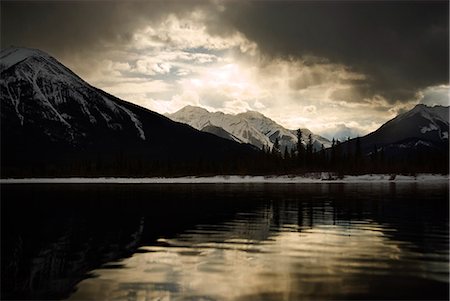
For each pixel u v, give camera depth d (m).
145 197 75.06
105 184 148.75
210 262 24.14
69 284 20.09
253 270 22.22
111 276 21.41
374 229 35.91
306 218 43.44
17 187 123.38
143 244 29.52
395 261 23.97
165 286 19.69
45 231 35.47
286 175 179.88
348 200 66.19
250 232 34.53
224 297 18.23
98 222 41.09
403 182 156.00
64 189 108.44
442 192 86.94
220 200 67.38
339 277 20.78
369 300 17.66
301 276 21.06
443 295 18.16
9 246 29.02
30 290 19.30
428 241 30.06
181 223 40.00
